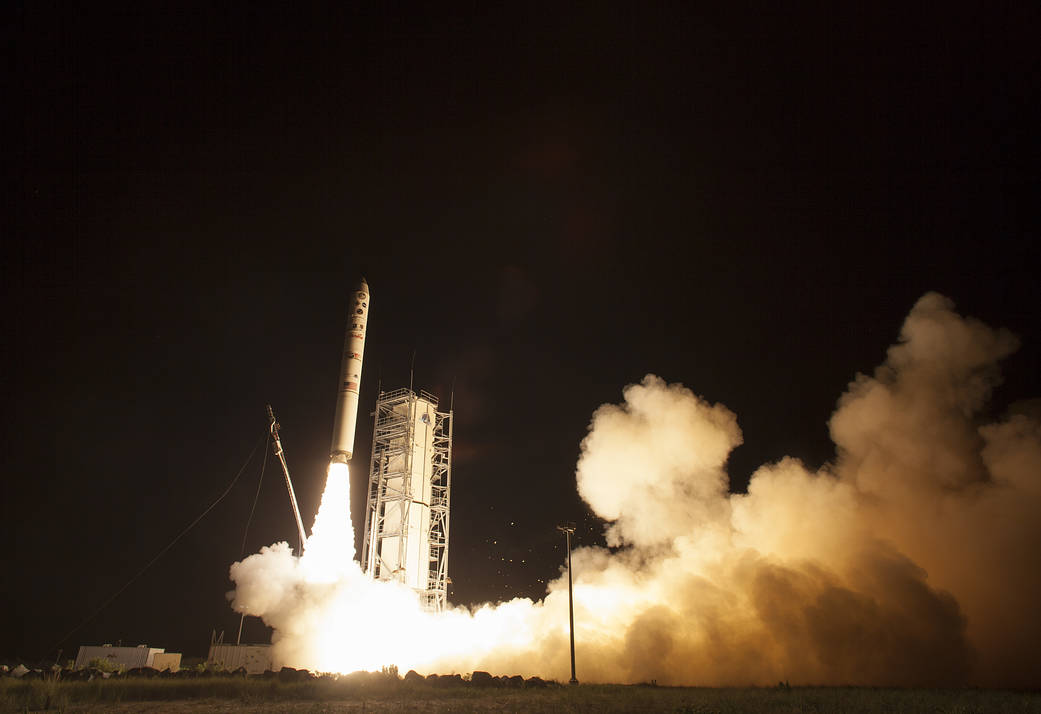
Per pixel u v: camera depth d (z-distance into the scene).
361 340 64.00
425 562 62.50
